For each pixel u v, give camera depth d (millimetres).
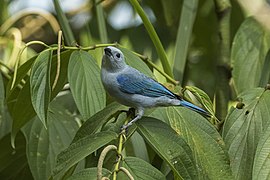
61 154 6648
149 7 14344
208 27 14219
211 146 7363
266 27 10039
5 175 9797
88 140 6699
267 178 6629
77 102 7738
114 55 8172
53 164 9062
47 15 12805
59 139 9266
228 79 10570
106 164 7535
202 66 14352
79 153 6523
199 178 6957
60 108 9812
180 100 8141
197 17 14180
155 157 8625
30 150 9086
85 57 8031
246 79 9773
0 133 9867
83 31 13414
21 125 8406
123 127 7098
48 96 7203
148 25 8805
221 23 10977
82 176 6242
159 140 6848
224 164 7211
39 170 8992
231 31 13438
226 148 7414
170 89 8453
